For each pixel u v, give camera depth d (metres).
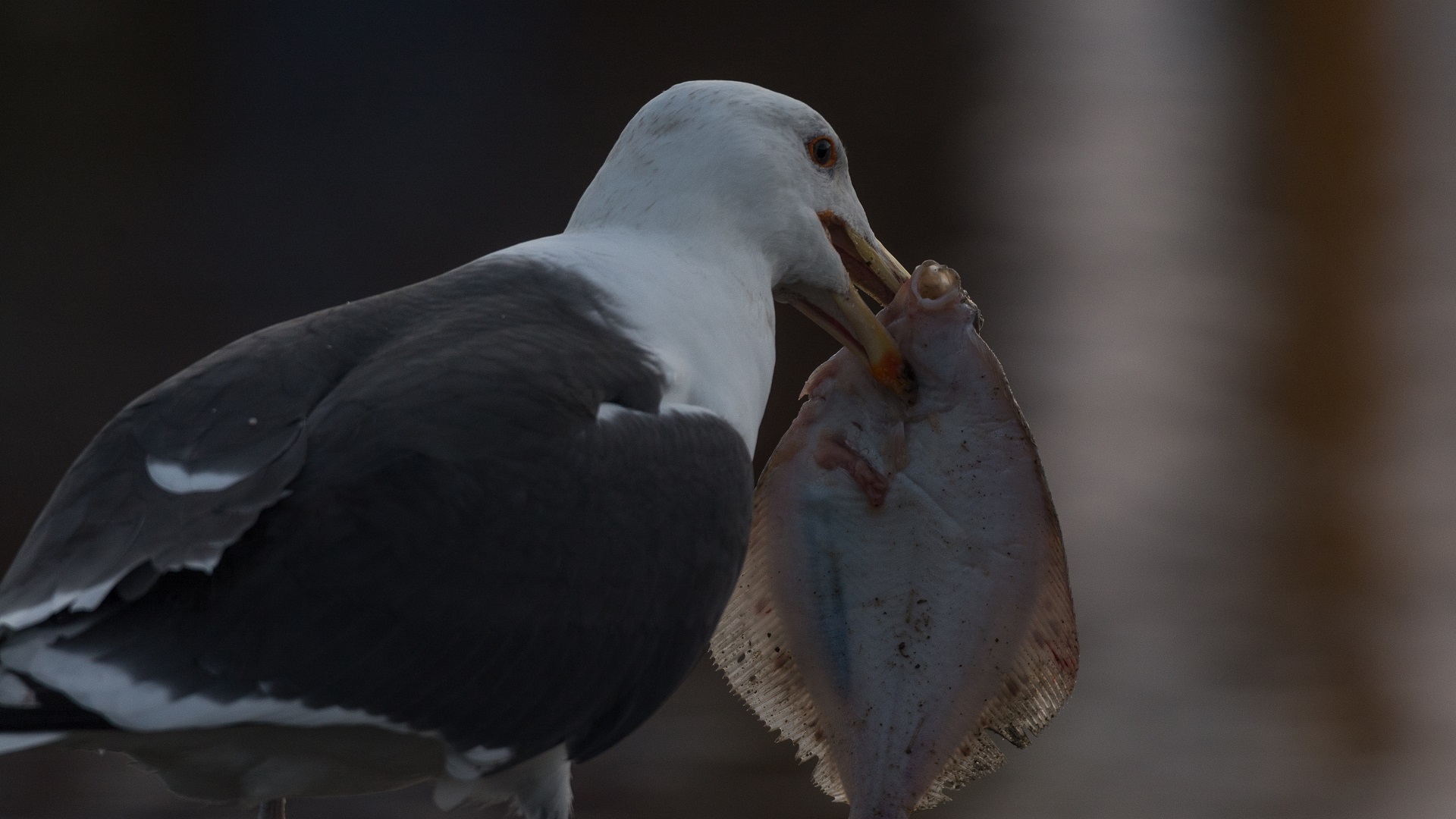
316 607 6.27
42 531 6.49
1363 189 33.28
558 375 6.91
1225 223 30.31
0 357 20.81
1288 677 13.22
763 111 8.07
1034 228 28.53
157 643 6.10
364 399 6.59
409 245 26.56
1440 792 11.30
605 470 6.85
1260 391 21.33
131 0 46.09
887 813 7.55
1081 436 19.00
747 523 7.40
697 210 7.88
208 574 6.19
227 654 6.16
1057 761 11.77
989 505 7.49
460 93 38.25
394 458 6.44
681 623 7.13
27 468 17.14
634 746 11.63
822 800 10.84
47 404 19.14
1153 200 31.09
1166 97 40.75
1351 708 12.76
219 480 6.36
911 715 7.54
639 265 7.66
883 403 7.64
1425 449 19.23
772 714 7.75
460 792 7.15
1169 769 11.59
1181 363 22.00
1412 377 22.14
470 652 6.54
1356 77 43.47
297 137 34.22
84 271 24.98
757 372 7.92
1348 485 17.98
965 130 35.66
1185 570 15.43
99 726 6.00
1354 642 14.03
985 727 7.54
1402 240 29.56
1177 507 16.98
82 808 10.72
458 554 6.46
